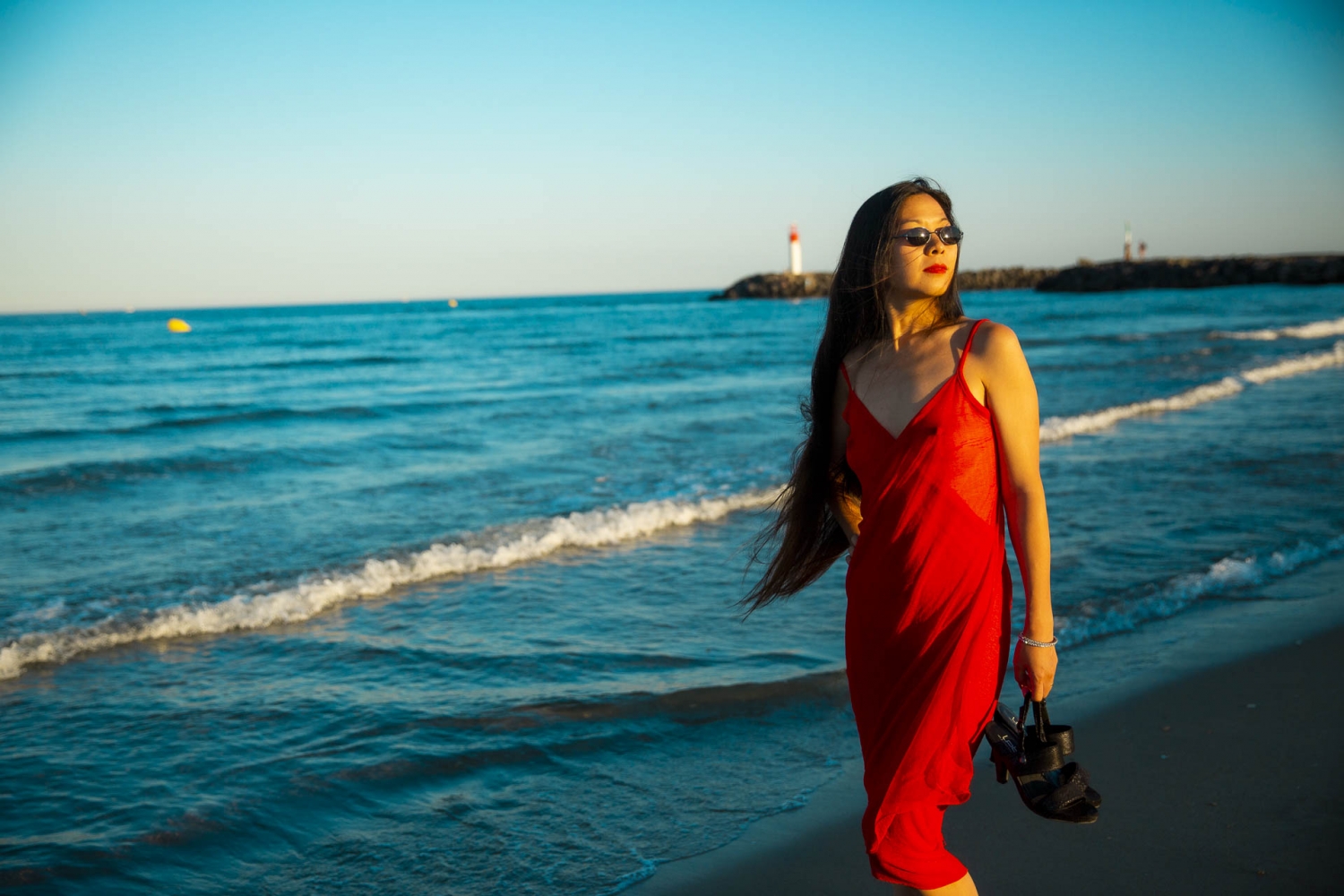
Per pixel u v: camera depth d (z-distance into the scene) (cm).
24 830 330
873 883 289
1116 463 994
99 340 5775
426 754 386
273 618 576
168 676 485
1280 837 292
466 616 575
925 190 201
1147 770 345
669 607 582
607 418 1662
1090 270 9344
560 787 358
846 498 222
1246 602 557
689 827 325
